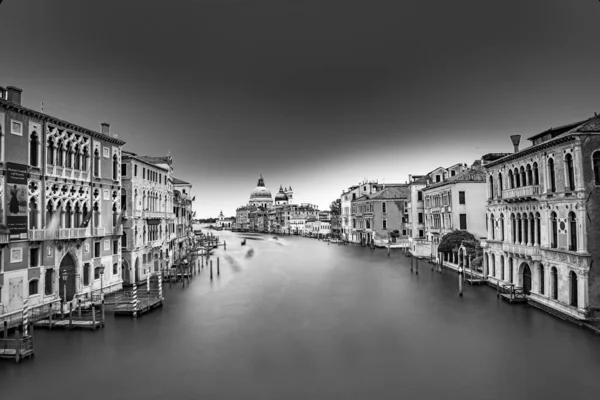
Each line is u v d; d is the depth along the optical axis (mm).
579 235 24266
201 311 30891
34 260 27297
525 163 30672
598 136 24203
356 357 20953
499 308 29156
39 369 19750
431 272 47812
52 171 29141
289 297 36000
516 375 18266
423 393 16906
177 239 60562
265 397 16875
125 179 40094
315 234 141875
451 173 58281
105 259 35344
